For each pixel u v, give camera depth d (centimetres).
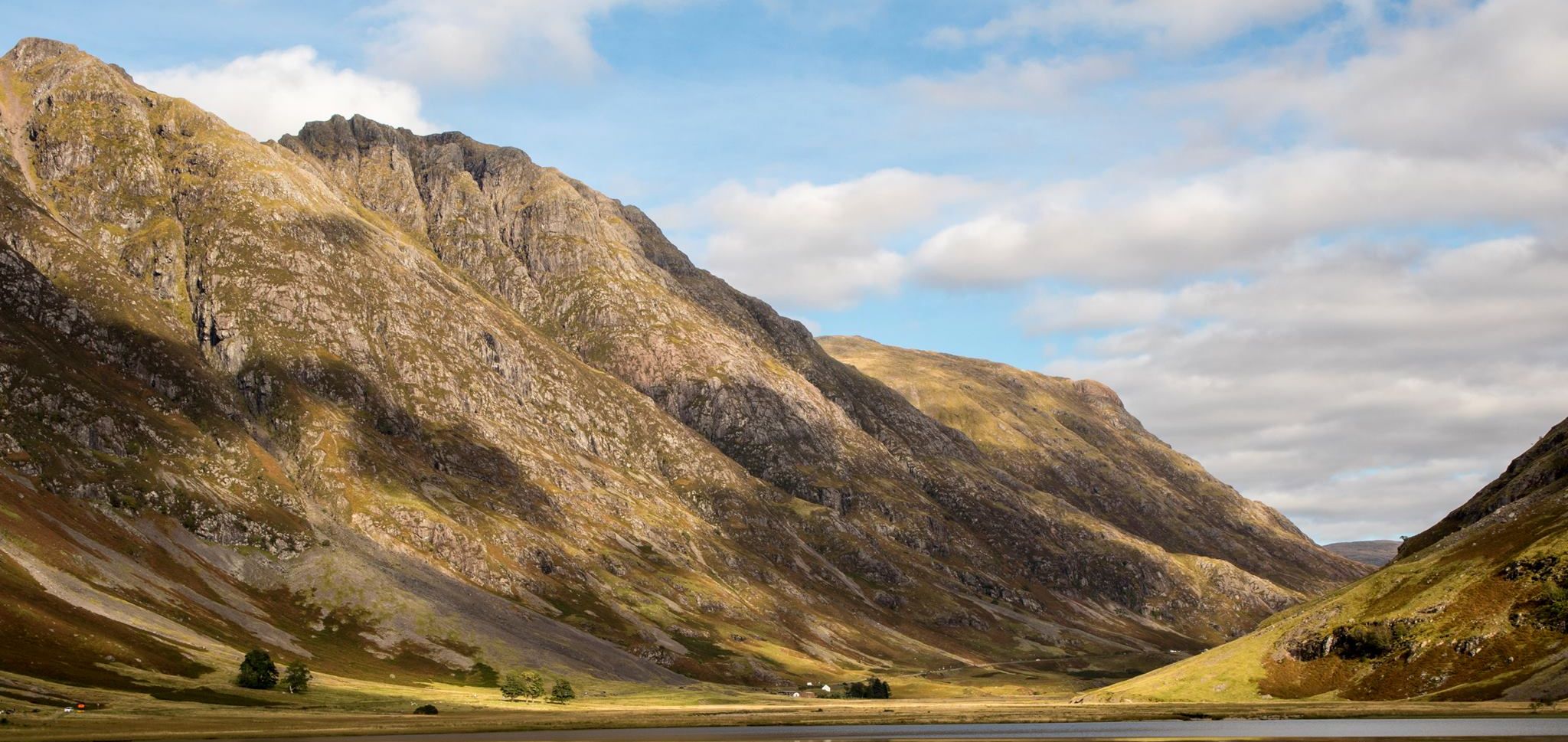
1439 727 18825
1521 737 16762
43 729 18612
